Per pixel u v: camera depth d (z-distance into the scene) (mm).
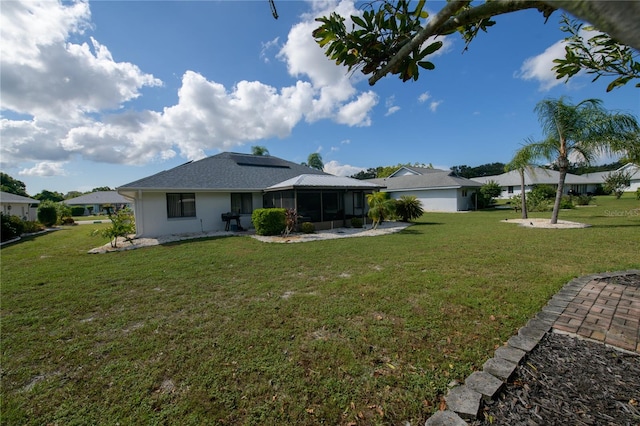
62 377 2797
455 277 5422
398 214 16531
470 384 2393
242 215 14867
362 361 2873
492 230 11992
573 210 20500
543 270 5754
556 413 2072
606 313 3658
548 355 2783
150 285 5570
